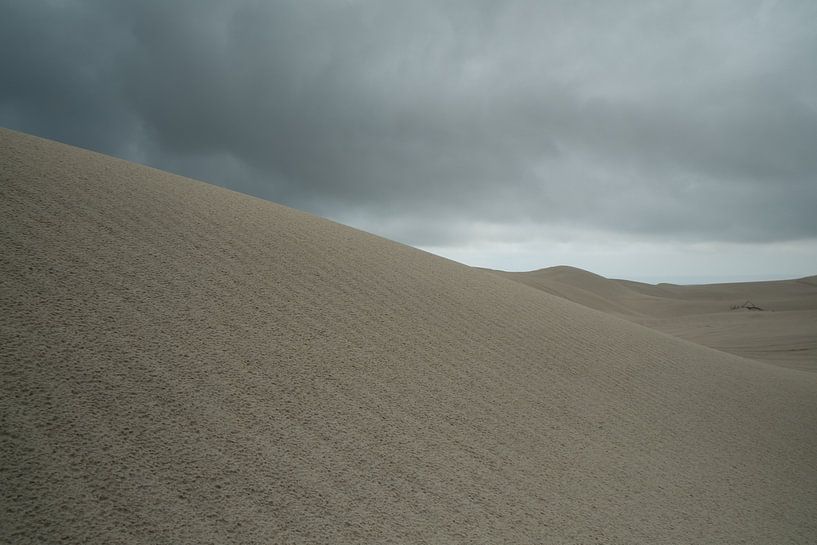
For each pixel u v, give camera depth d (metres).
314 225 9.23
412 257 9.67
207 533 2.54
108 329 3.97
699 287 71.88
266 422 3.60
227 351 4.32
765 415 7.34
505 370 6.06
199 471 2.93
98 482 2.63
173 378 3.69
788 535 4.28
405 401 4.60
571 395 5.98
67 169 7.04
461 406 4.86
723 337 25.73
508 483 3.85
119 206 6.48
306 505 2.95
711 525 4.11
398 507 3.19
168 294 4.88
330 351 5.02
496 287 9.88
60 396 3.11
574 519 3.62
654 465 4.91
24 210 5.39
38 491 2.47
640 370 7.64
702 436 5.99
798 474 5.70
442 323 6.87
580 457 4.62
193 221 6.96
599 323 9.88
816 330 24.19
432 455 3.91
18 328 3.57
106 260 5.06
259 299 5.54
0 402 2.90
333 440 3.67
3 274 4.16
